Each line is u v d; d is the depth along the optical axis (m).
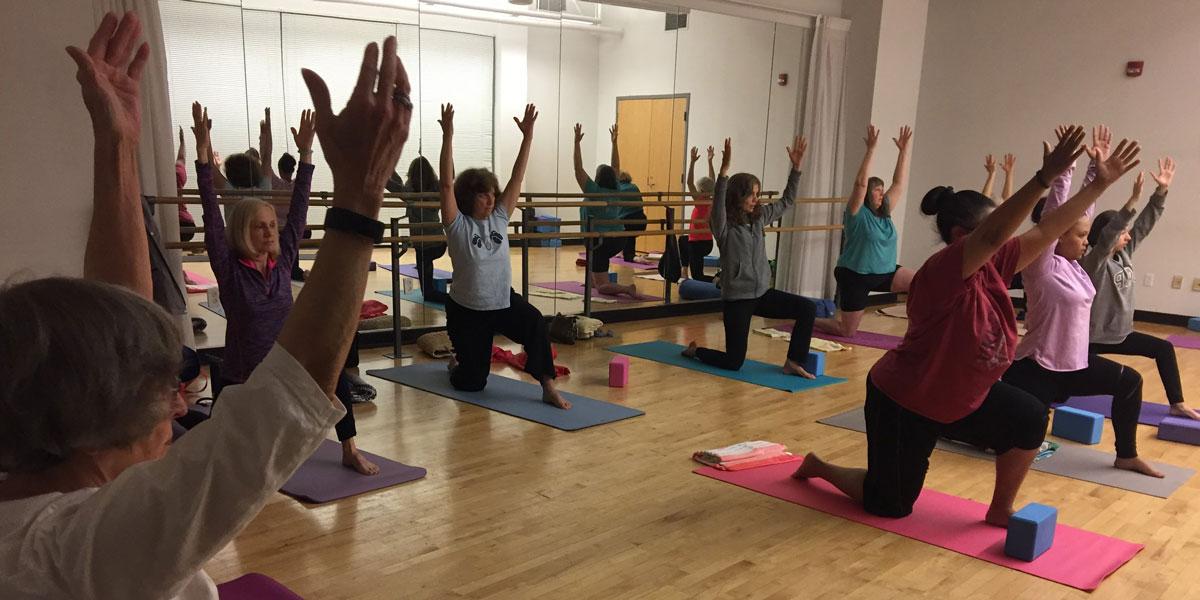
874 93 7.63
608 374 5.02
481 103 5.84
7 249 3.99
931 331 2.58
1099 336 4.01
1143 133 7.48
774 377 5.04
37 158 4.04
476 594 2.36
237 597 2.18
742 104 7.16
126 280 1.04
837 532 2.83
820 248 7.72
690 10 6.72
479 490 3.14
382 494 3.07
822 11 7.50
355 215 0.69
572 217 6.55
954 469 3.53
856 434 3.98
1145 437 4.05
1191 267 7.38
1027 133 8.09
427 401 4.32
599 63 6.36
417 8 5.44
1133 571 2.61
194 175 4.77
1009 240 2.53
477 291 4.22
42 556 0.61
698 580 2.47
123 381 0.65
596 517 2.92
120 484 0.62
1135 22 7.39
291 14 4.98
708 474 3.35
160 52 4.32
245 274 2.92
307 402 0.64
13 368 0.61
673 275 7.25
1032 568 2.58
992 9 8.12
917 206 8.80
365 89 0.69
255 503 0.62
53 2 4.00
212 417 0.64
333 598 2.31
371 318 5.67
